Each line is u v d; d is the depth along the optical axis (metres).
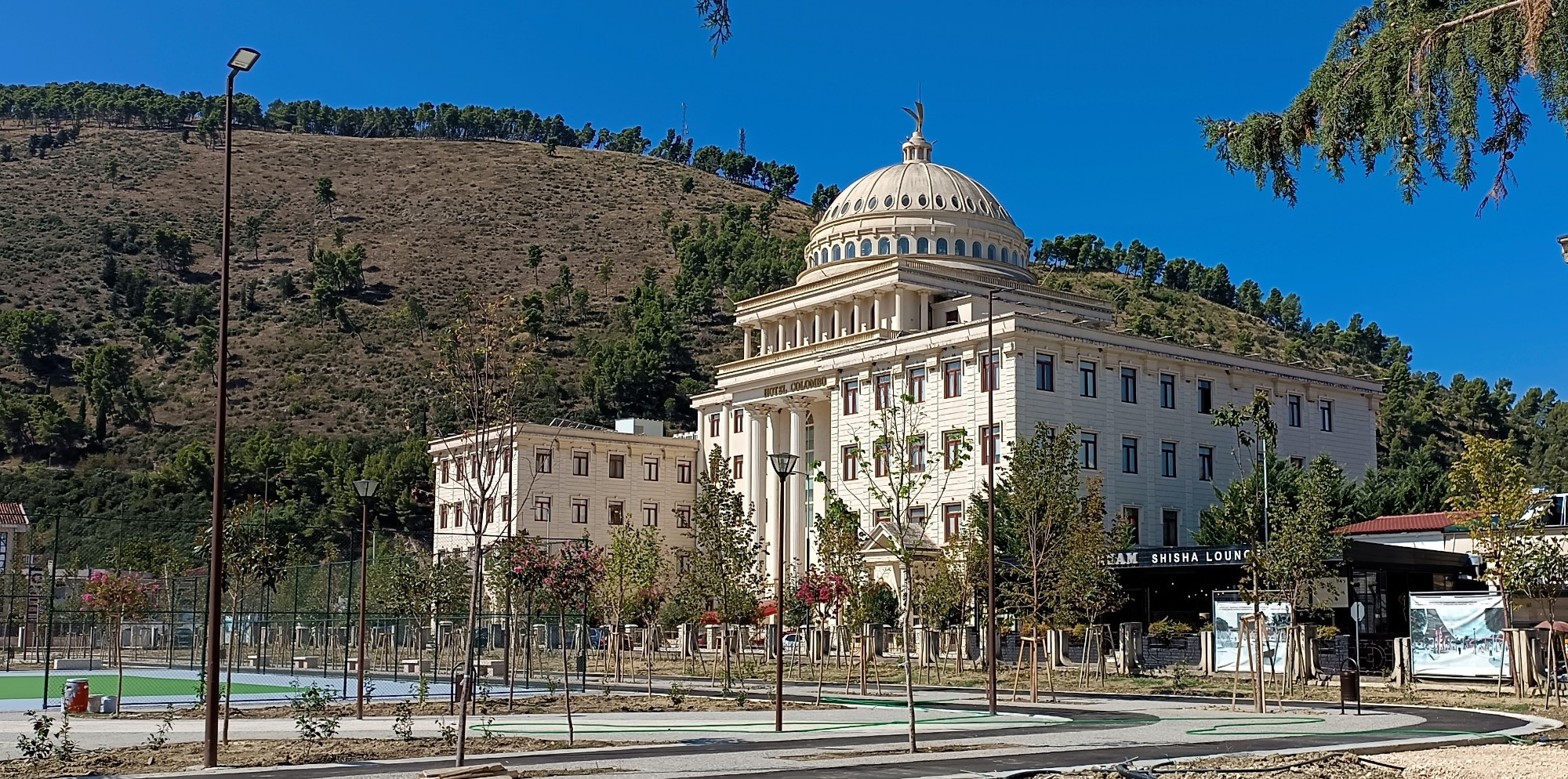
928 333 90.56
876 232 108.12
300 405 184.25
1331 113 17.03
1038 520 59.59
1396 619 71.50
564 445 111.38
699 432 118.56
